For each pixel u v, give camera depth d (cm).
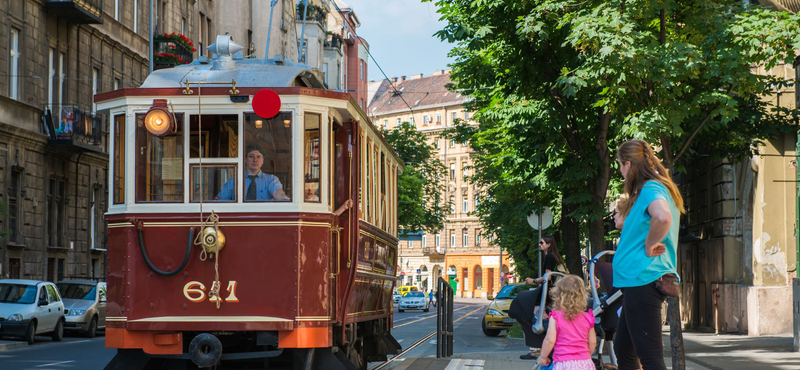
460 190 11819
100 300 2962
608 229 3117
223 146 1002
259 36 5684
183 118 999
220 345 957
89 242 3894
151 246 986
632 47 1380
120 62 4166
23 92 3303
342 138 1105
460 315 5441
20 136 3234
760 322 2455
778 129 1902
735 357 1705
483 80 2033
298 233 985
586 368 760
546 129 1906
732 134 1877
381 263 1391
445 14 1950
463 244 11819
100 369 1589
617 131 1595
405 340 2661
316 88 1100
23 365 1672
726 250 2670
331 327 1013
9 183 3169
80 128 3603
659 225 589
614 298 866
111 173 1009
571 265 2445
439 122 11844
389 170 1527
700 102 1452
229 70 1052
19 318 2394
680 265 3409
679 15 1521
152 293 980
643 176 621
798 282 1853
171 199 994
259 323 973
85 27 3803
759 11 1460
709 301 2891
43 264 3428
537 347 972
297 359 996
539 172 2147
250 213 987
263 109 988
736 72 1412
